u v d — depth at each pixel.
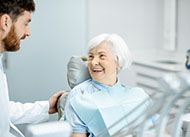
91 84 1.73
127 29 3.66
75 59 1.80
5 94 1.36
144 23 3.76
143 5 3.72
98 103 1.61
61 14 2.86
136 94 1.73
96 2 3.38
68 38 2.91
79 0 2.90
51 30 2.84
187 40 3.63
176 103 0.77
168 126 0.90
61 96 1.77
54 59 2.88
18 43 1.37
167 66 3.18
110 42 1.70
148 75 3.33
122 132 0.89
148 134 0.89
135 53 3.75
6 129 1.37
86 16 3.08
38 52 2.81
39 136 0.81
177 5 3.65
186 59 3.25
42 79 2.85
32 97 2.83
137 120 0.83
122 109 1.63
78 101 1.61
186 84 0.70
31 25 2.76
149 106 0.78
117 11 3.55
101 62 1.68
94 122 1.58
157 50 3.90
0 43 1.33
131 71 3.49
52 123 0.86
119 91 1.71
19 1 1.29
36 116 1.73
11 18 1.29
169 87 0.71
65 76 2.91
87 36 3.03
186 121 1.21
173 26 3.66
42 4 2.79
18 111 1.69
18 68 2.75
